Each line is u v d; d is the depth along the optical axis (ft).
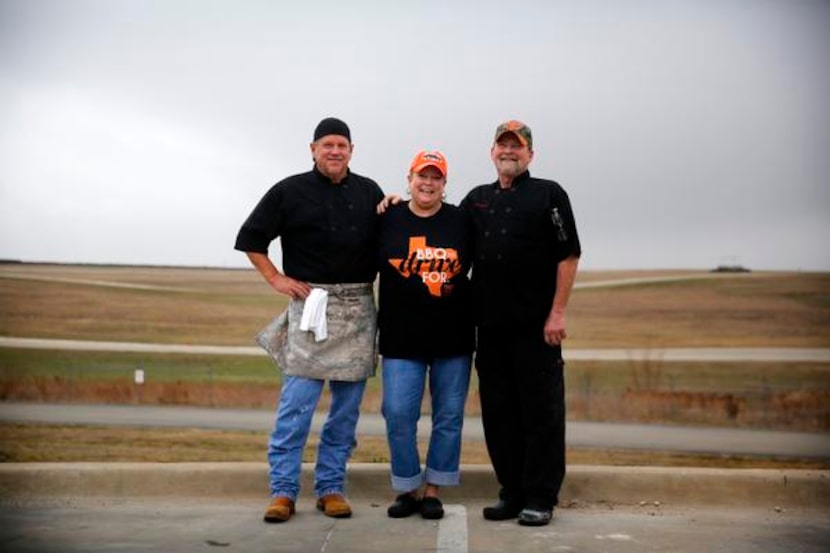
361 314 17.52
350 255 17.28
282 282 17.30
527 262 16.75
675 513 18.40
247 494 19.22
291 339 17.42
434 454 17.47
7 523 16.78
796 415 71.77
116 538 15.69
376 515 17.76
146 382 75.51
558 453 17.15
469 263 17.20
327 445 17.89
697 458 44.32
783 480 18.99
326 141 17.17
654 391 76.64
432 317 16.90
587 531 16.61
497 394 17.48
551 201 16.76
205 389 75.10
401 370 17.07
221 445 41.32
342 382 17.60
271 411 67.56
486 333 17.30
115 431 47.80
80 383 74.74
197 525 16.74
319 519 17.33
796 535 16.52
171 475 19.24
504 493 17.63
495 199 17.03
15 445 39.45
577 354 87.45
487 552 15.06
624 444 50.44
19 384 75.56
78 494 19.01
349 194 17.44
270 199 17.40
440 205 17.26
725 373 80.79
